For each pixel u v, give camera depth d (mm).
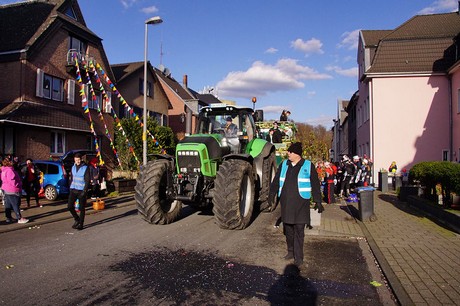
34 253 5949
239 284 4594
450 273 4930
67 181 13406
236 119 9367
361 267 5359
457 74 18312
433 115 19469
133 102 27891
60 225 8594
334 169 14094
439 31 20781
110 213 10484
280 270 5176
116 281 4633
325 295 4293
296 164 5480
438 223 8531
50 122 17859
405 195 12953
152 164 8078
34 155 17266
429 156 19453
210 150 8023
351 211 10672
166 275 4883
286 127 15195
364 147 23391
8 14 20562
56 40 19203
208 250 6152
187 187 7895
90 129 20672
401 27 21953
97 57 22688
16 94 17203
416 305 3912
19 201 8852
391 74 19781
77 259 5598
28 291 4273
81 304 3916
